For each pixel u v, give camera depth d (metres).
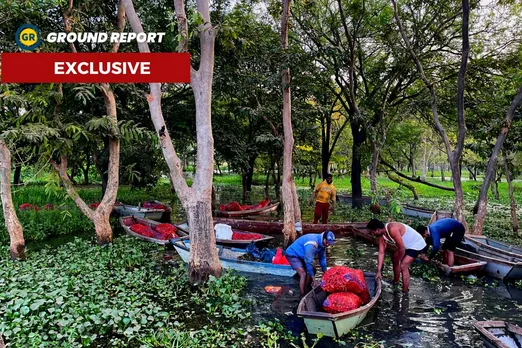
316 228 12.91
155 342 5.32
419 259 9.73
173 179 7.89
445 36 15.98
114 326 5.66
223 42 9.73
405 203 19.45
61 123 9.85
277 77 11.07
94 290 7.00
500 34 14.92
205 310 6.55
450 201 24.72
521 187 37.75
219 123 17.14
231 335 5.65
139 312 6.16
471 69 14.71
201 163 7.82
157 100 7.92
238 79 13.82
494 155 10.90
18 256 9.18
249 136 18.98
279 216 17.36
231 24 9.51
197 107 7.81
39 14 10.28
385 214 17.58
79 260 8.84
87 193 22.59
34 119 9.82
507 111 11.34
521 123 13.04
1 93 9.27
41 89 9.40
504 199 25.88
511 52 14.49
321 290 6.49
